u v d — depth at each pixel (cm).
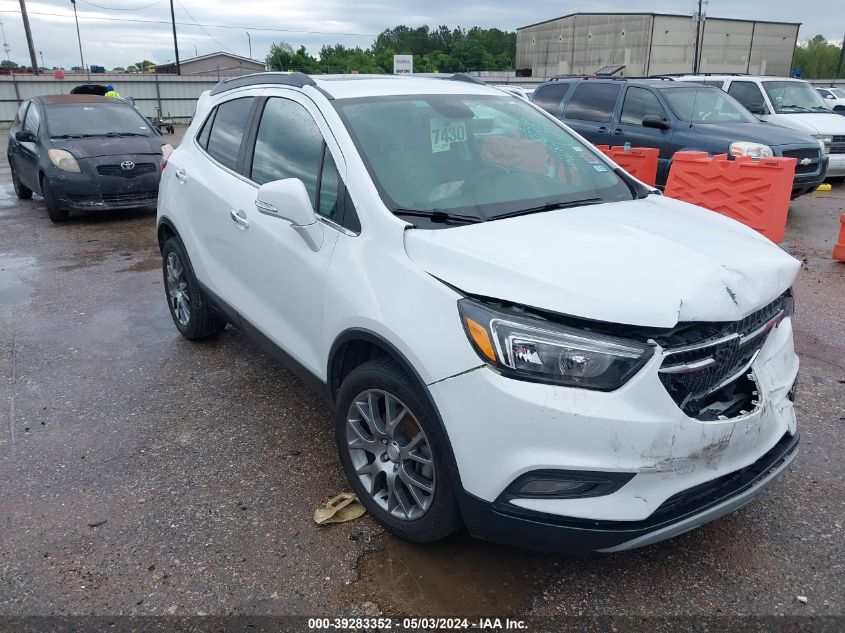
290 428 401
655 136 962
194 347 521
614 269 251
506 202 324
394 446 290
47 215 1066
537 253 262
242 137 424
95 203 967
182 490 341
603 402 231
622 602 268
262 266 374
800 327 545
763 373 268
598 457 232
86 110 1091
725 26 5016
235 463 365
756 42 5153
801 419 400
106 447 381
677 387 238
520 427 236
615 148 916
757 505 325
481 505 250
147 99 3766
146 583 278
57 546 300
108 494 338
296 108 377
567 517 238
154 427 403
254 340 403
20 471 357
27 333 553
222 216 417
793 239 850
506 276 251
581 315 235
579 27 5378
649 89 988
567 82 1103
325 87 370
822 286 653
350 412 307
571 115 1070
